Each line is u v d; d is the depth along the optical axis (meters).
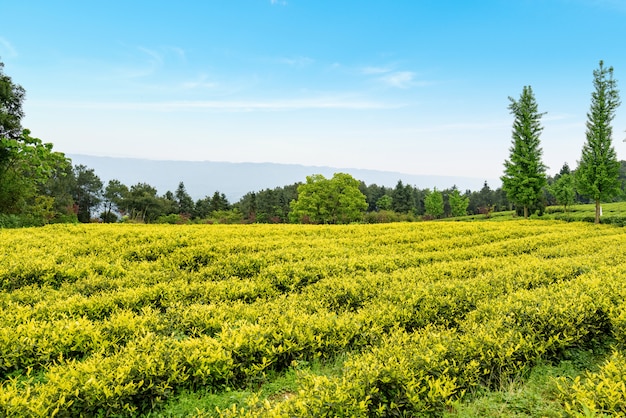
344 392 3.69
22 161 23.64
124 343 5.39
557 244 16.34
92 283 8.25
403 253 13.18
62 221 31.42
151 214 77.94
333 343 5.29
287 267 9.54
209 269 10.02
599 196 29.61
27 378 4.60
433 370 4.23
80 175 74.69
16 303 6.44
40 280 8.77
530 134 34.91
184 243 13.59
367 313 6.15
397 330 5.54
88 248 12.53
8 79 26.14
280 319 5.56
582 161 30.94
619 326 5.54
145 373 4.20
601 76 29.55
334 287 7.83
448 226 22.97
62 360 4.65
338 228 20.86
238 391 4.45
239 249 13.13
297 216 56.41
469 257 13.05
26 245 12.09
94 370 4.12
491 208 68.94
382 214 60.91
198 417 3.71
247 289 7.94
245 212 86.44
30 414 3.50
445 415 3.81
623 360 4.46
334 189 53.59
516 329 5.26
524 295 6.52
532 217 39.59
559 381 4.45
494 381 4.61
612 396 3.53
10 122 24.28
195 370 4.48
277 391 4.49
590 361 5.25
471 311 6.27
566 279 8.85
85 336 5.23
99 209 78.75
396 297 6.98
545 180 35.16
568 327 5.41
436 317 6.43
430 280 8.52
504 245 14.90
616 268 8.73
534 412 3.83
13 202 26.70
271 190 86.25
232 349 4.79
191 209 89.44
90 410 3.85
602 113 29.61
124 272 9.64
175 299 7.50
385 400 3.88
